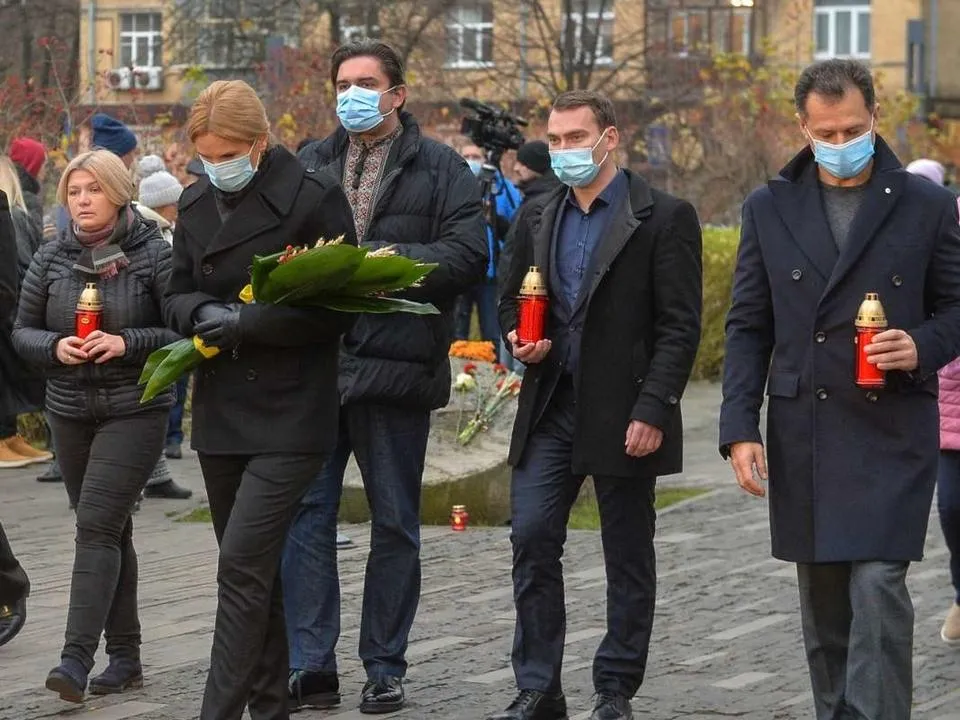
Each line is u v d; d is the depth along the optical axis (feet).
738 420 18.79
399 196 22.79
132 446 22.57
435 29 93.81
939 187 18.49
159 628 27.04
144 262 22.89
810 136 18.24
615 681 21.40
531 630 21.31
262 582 18.58
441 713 22.17
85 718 21.81
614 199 21.25
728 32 117.80
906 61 159.84
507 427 39.17
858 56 161.07
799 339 18.44
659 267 20.99
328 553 22.70
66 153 59.31
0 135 60.44
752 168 95.50
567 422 21.31
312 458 18.85
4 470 44.37
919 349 17.84
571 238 21.44
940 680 24.41
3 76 82.64
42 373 23.57
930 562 33.73
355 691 23.38
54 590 29.96
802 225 18.52
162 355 18.80
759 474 18.75
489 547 34.50
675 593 30.45
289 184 19.04
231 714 18.38
